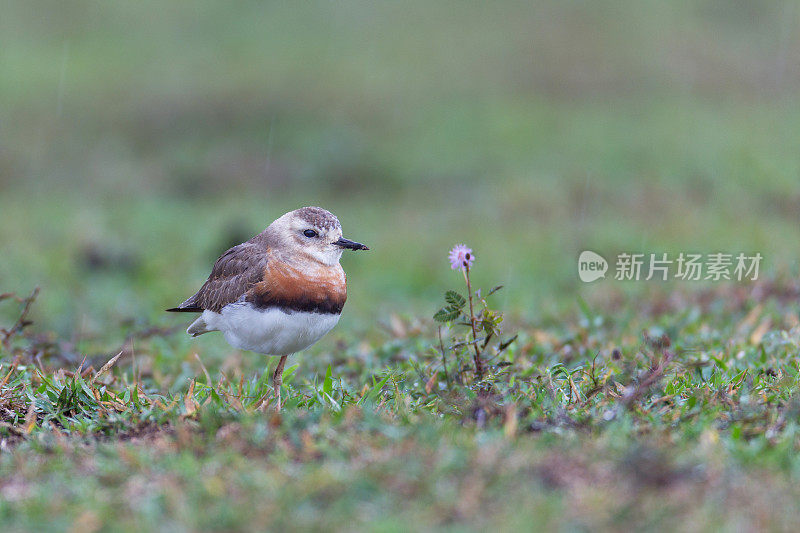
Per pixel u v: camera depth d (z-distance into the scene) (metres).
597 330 10.59
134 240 19.27
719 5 35.75
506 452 6.02
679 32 33.97
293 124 27.75
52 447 6.82
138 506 5.54
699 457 5.99
